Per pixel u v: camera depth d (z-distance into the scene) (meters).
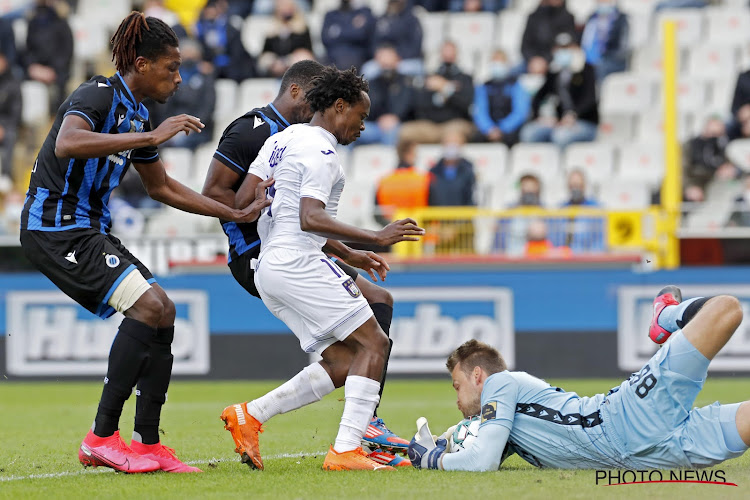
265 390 38.25
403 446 18.08
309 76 19.12
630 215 41.75
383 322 19.08
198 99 52.19
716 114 53.72
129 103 16.77
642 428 15.12
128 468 16.62
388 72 52.34
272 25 60.06
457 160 45.03
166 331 17.02
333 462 16.70
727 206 43.12
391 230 16.06
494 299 41.44
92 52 61.22
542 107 52.41
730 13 59.31
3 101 52.50
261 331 41.97
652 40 59.22
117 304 16.64
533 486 14.33
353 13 54.84
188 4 64.12
